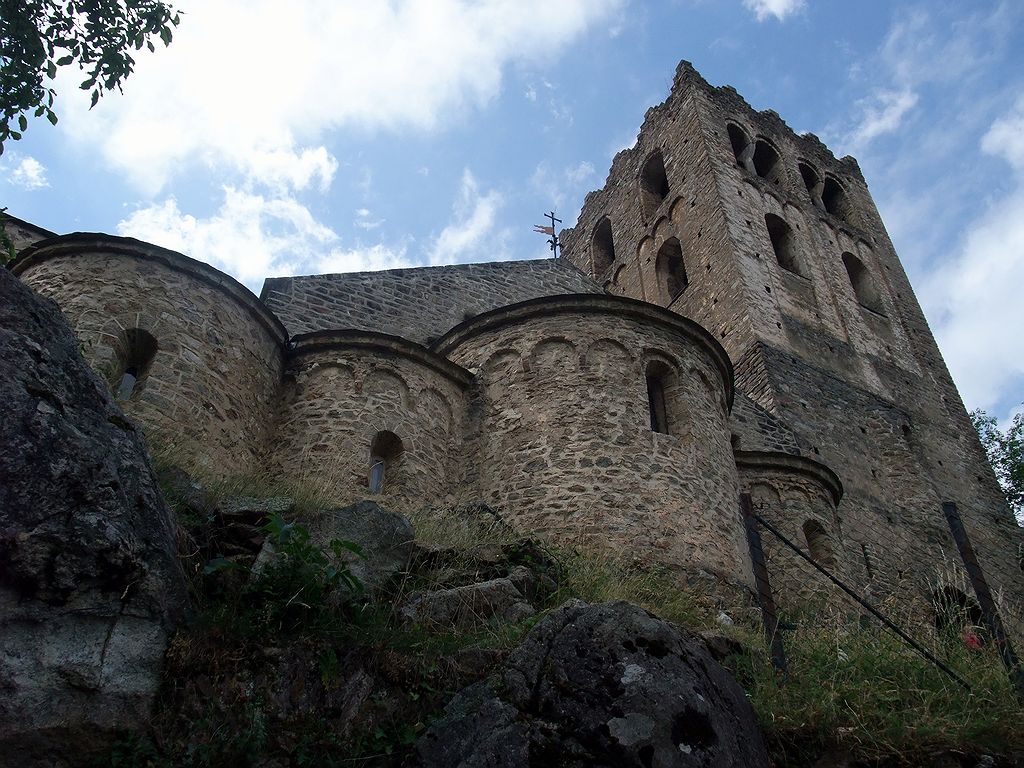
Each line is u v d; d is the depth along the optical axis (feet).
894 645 29.14
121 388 36.96
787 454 58.18
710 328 88.43
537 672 20.48
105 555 18.93
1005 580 77.82
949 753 22.24
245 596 21.48
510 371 47.96
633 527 39.88
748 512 30.19
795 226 104.06
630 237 115.85
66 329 21.89
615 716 19.07
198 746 17.99
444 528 30.76
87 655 17.99
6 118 28.48
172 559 20.67
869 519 71.67
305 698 19.80
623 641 20.80
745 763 19.86
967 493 85.25
